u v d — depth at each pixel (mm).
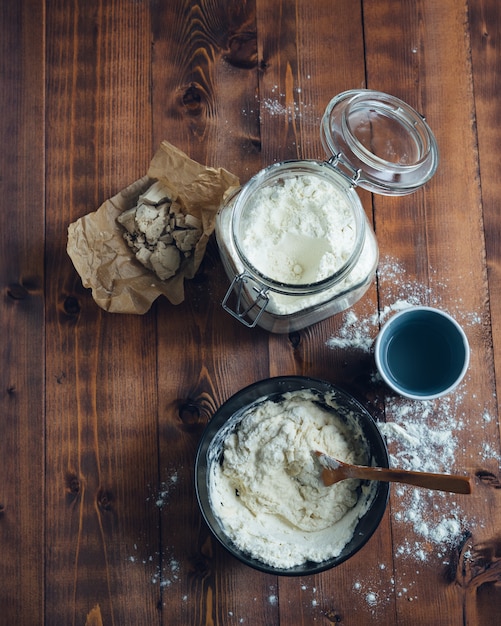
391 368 964
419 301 989
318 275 847
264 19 1012
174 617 954
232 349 981
